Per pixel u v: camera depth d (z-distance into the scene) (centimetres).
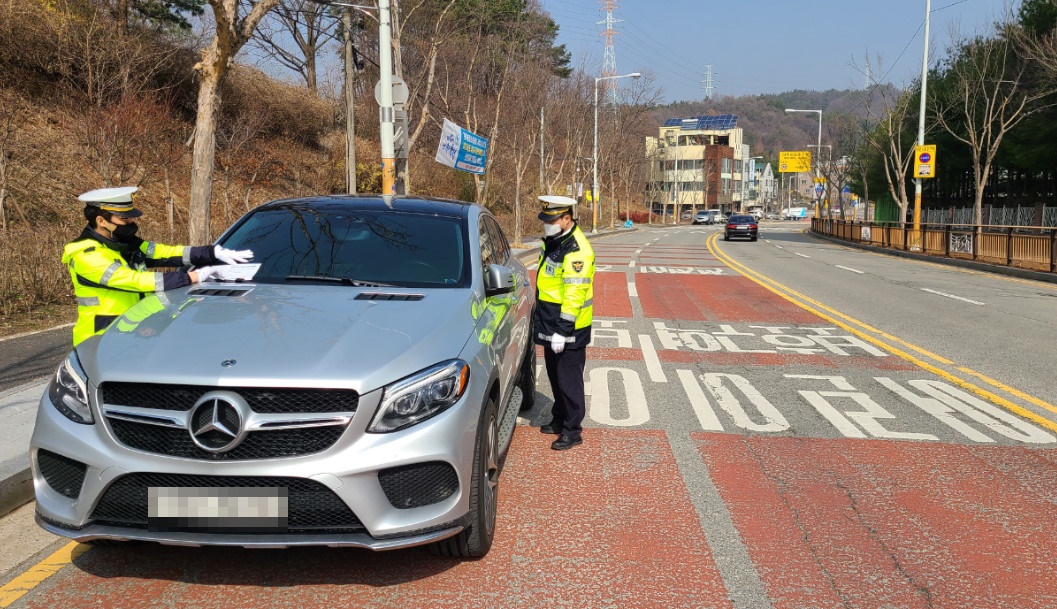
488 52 3312
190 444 284
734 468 475
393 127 1374
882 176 4403
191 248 435
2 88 1627
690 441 529
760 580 333
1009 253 1914
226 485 284
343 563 342
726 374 732
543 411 610
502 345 392
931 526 390
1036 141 2989
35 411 521
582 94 4619
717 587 326
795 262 2248
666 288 1487
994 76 2870
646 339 917
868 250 3039
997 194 3934
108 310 411
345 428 285
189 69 2272
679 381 704
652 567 343
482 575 333
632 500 423
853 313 1140
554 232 492
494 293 411
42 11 1761
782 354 829
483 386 333
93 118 1523
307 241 440
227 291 381
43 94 1794
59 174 1636
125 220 402
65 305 988
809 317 1099
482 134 3416
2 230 1026
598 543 368
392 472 293
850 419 583
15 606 302
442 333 334
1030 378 716
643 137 7888
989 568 346
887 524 392
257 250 434
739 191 11531
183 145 2067
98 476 287
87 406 299
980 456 499
